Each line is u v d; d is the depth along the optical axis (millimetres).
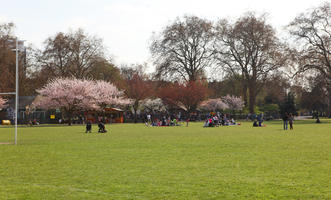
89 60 83375
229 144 23734
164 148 21391
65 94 68938
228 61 80750
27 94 90375
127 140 27750
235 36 79375
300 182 11484
